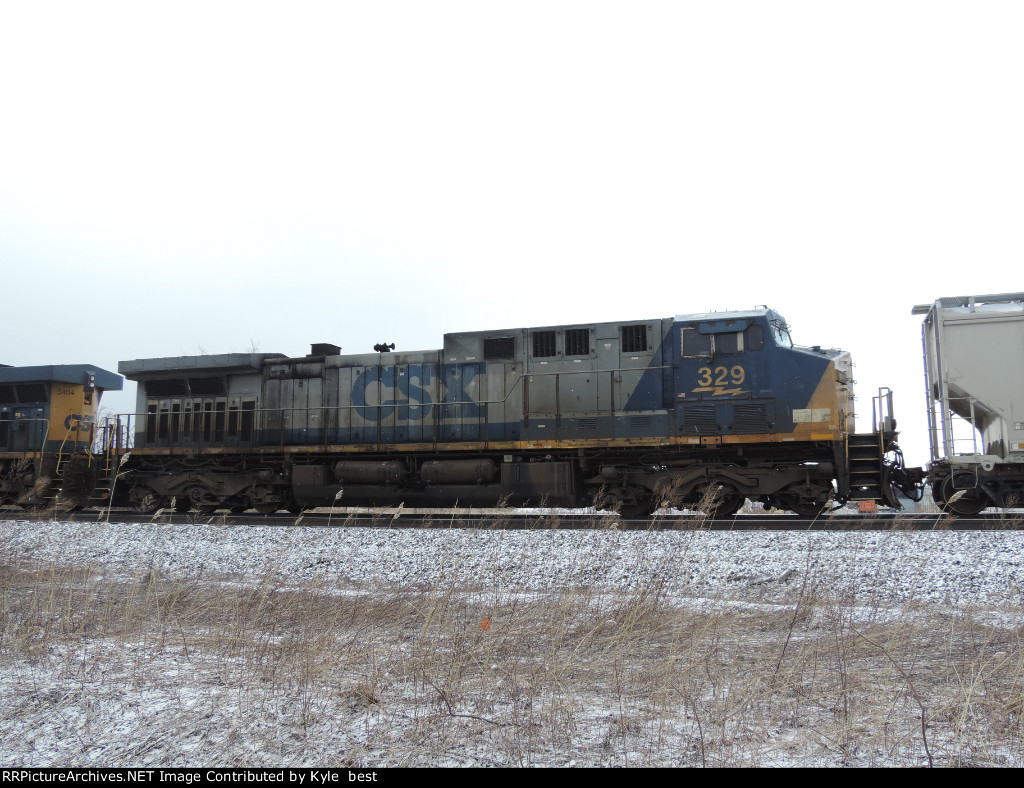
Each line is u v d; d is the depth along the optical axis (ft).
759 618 23.86
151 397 62.39
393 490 53.78
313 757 12.24
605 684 16.67
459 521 45.50
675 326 49.44
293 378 58.49
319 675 16.72
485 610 24.45
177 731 13.51
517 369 52.54
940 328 42.70
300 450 55.67
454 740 12.94
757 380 47.26
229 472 58.34
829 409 45.47
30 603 26.11
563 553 34.42
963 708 13.92
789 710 14.60
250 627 22.29
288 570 36.65
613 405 50.01
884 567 30.12
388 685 16.39
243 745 12.82
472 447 51.57
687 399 48.62
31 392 69.10
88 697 15.52
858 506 46.52
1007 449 41.06
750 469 46.01
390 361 56.08
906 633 20.29
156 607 25.91
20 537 45.14
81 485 64.69
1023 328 41.52
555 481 49.65
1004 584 27.81
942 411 42.47
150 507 59.82
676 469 48.14
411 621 23.58
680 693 15.31
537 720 13.91
